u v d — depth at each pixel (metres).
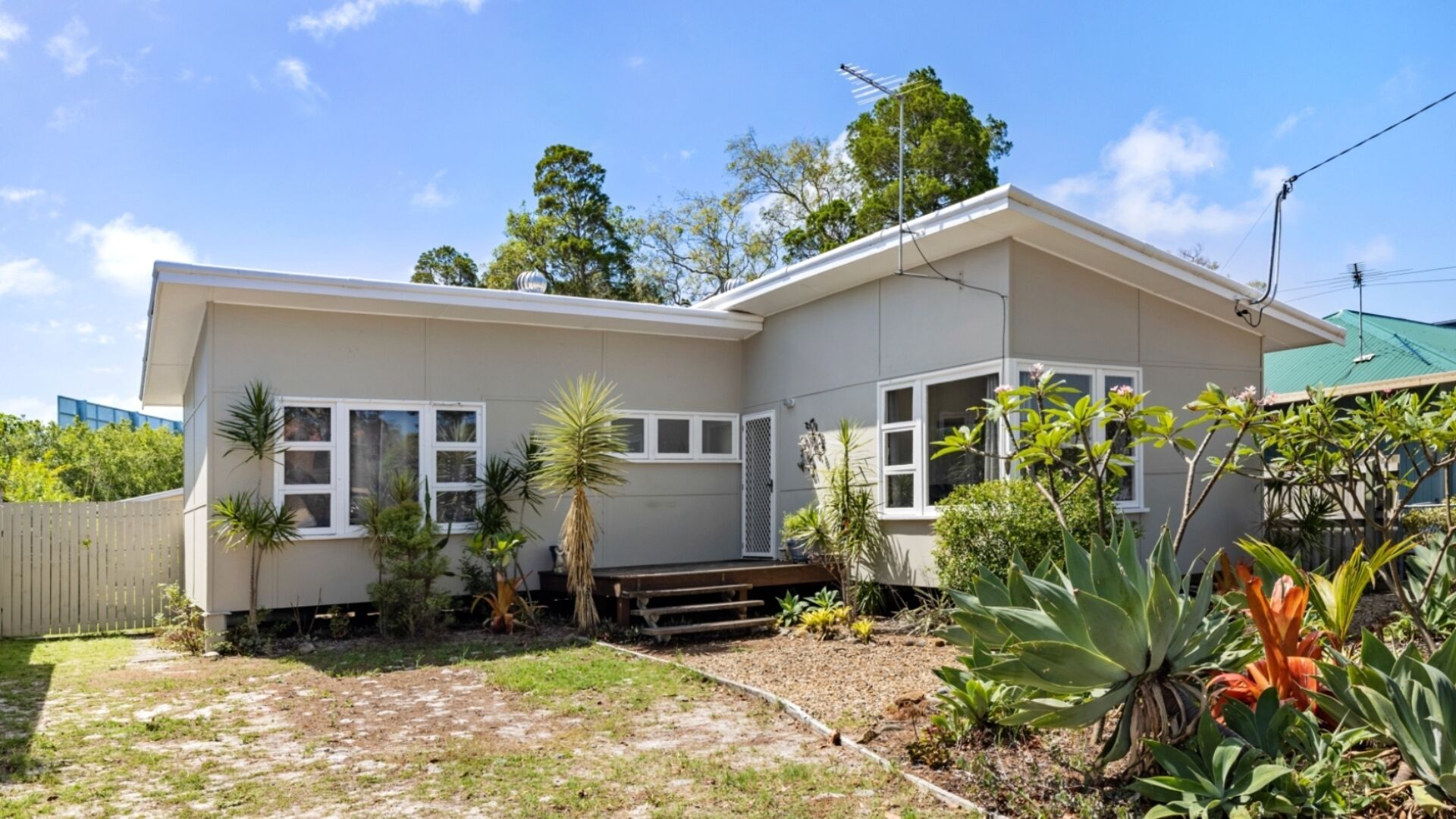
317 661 10.35
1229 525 12.45
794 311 14.09
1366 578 6.23
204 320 12.09
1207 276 11.28
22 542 13.91
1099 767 5.27
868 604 12.17
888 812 5.11
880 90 11.51
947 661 9.18
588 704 7.97
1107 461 7.45
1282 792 4.56
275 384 11.86
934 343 11.54
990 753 5.85
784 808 5.21
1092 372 11.13
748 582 12.29
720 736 6.85
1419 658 5.07
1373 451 8.35
